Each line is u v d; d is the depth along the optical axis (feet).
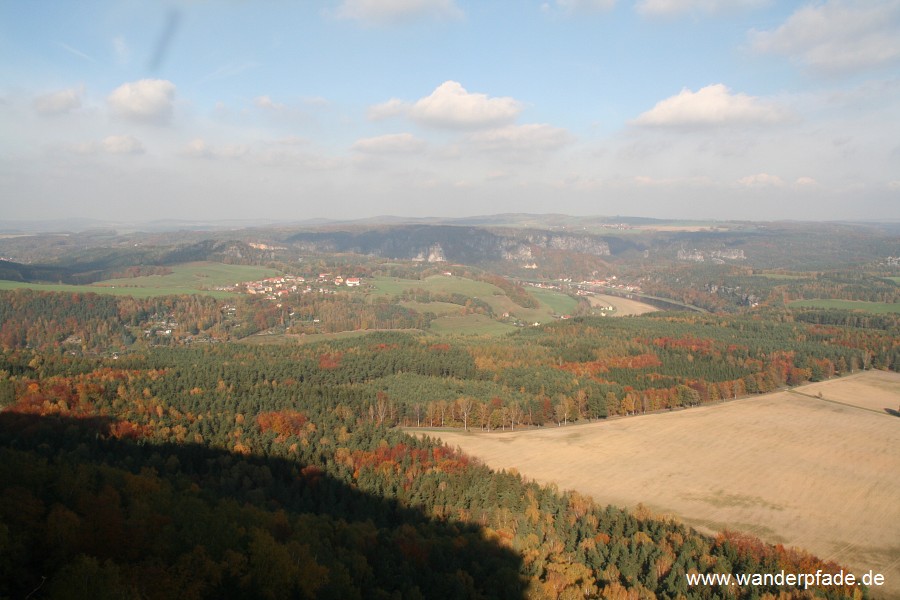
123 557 222.69
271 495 341.82
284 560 233.14
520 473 449.89
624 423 579.89
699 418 595.47
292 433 440.45
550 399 591.78
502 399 585.63
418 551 281.54
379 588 242.58
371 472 384.47
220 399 487.20
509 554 295.28
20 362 536.42
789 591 281.54
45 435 365.40
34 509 235.40
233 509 277.23
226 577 225.35
